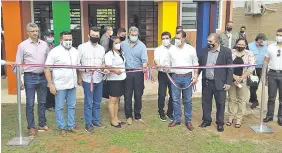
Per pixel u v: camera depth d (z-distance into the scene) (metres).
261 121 5.25
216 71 4.99
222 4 10.55
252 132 5.16
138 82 5.38
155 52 5.50
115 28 10.47
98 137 4.86
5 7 7.05
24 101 6.73
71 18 10.07
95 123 5.29
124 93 5.44
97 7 10.25
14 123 5.49
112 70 4.98
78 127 5.30
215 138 4.87
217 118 5.20
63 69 4.65
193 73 5.14
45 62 4.66
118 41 5.01
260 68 6.39
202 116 5.69
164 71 5.35
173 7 7.46
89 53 4.86
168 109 5.77
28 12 9.70
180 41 4.98
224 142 4.73
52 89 4.70
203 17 7.02
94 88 5.04
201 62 5.15
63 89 4.73
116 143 4.63
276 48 5.43
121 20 10.23
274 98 5.62
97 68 4.86
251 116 6.02
